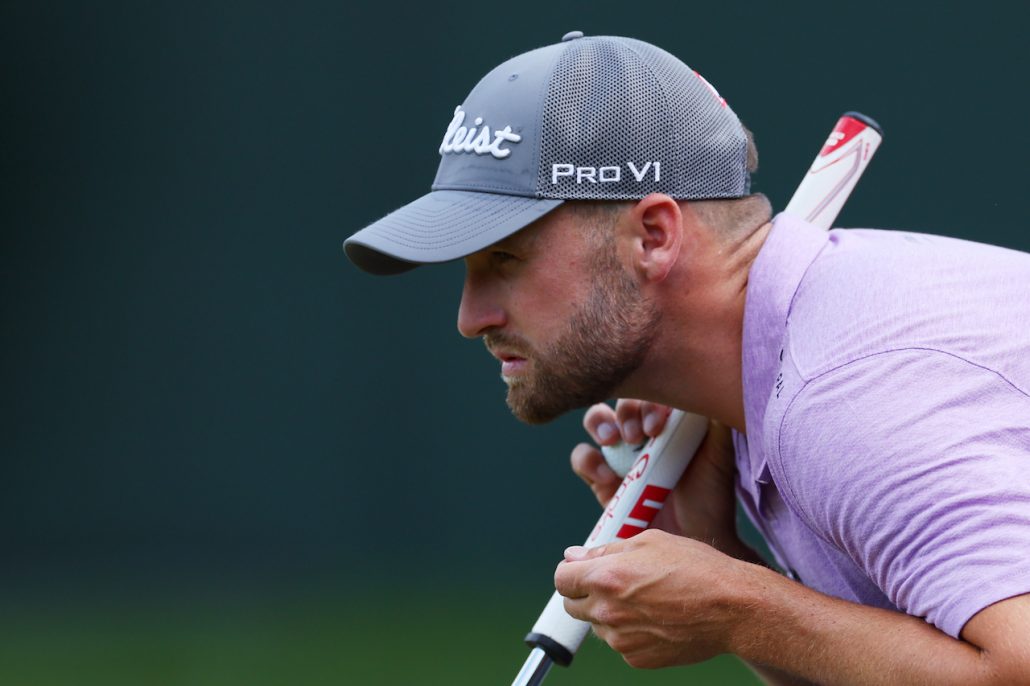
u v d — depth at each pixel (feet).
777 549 27.89
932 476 20.11
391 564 90.79
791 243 24.21
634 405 29.99
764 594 21.97
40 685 71.46
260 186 92.99
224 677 72.79
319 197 92.12
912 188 80.28
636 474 29.17
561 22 87.76
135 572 93.71
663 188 24.44
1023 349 21.40
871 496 20.54
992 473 19.97
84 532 94.32
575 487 87.45
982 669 19.47
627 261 24.50
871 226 80.84
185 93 94.32
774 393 22.53
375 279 90.89
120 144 95.20
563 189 24.21
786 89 83.25
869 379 21.02
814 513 21.74
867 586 24.08
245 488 92.73
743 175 25.82
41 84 96.43
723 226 25.05
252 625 83.82
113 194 95.09
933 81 80.07
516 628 81.71
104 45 95.35
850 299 22.27
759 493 25.41
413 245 24.36
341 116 91.86
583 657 78.18
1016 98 78.43
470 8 89.51
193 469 93.50
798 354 22.25
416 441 90.17
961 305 21.83
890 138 80.79
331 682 71.56
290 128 92.73
